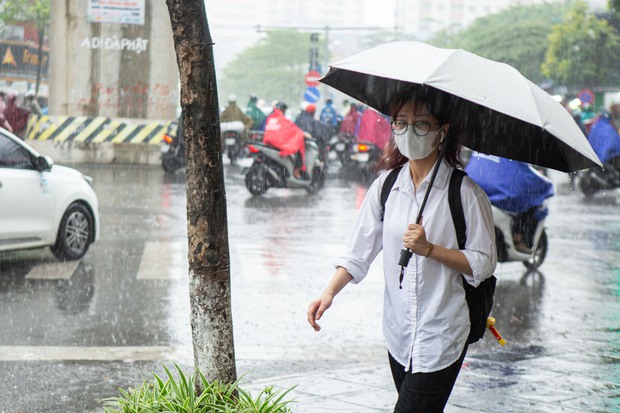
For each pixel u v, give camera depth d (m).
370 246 5.19
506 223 13.90
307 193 26.34
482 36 108.88
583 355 9.72
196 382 5.43
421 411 4.89
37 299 11.86
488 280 5.02
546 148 5.05
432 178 4.93
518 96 4.74
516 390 8.20
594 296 13.16
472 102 4.93
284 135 25.20
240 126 37.41
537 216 14.21
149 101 36.53
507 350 9.90
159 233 17.84
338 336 10.51
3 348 9.51
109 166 34.69
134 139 36.19
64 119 36.09
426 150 4.93
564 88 87.62
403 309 4.98
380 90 5.38
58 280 13.12
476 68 4.82
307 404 7.62
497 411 7.53
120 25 36.22
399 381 5.12
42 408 7.66
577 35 85.12
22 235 13.65
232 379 5.45
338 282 5.17
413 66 4.81
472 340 5.04
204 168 5.27
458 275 4.93
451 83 4.66
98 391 8.18
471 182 4.96
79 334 10.19
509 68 4.95
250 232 18.27
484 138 5.18
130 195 24.48
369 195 5.22
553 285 13.90
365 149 31.86
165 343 9.93
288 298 12.40
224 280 5.39
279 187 25.64
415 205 4.98
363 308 11.95
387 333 5.11
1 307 11.35
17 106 31.66
